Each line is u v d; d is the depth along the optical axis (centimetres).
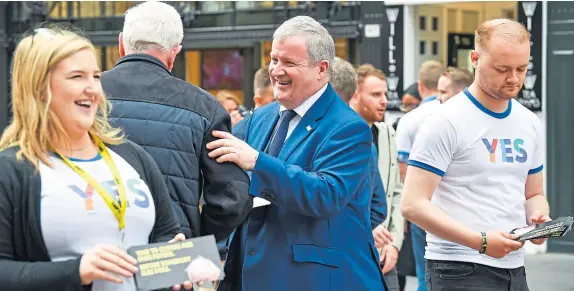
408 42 1220
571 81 1135
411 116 699
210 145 381
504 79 420
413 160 433
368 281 425
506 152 433
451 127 429
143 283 297
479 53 427
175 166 372
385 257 602
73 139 308
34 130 299
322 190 398
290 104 423
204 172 383
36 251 298
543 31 1144
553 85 1144
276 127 439
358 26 1246
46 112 299
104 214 304
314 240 416
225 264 438
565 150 1142
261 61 1359
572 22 1130
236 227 401
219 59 1395
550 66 1143
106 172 312
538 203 451
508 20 427
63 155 306
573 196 1142
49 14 1468
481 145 430
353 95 561
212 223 383
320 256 415
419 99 945
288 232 416
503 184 434
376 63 1238
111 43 1431
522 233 414
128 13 392
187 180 374
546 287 963
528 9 1147
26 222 296
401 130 701
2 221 294
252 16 1340
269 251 417
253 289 419
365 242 429
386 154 617
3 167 296
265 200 411
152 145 371
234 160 383
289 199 393
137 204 314
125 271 290
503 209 432
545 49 1144
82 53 303
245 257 423
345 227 421
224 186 379
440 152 429
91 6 1443
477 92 433
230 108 928
